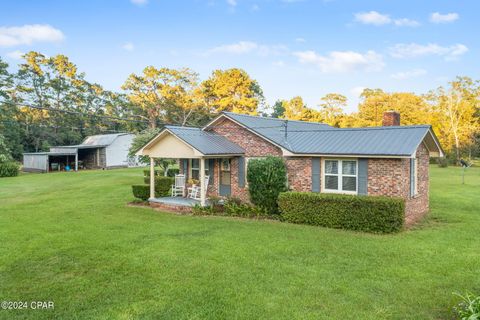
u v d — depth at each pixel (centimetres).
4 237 1129
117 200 1970
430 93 5250
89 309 628
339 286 716
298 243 1039
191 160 1914
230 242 1050
